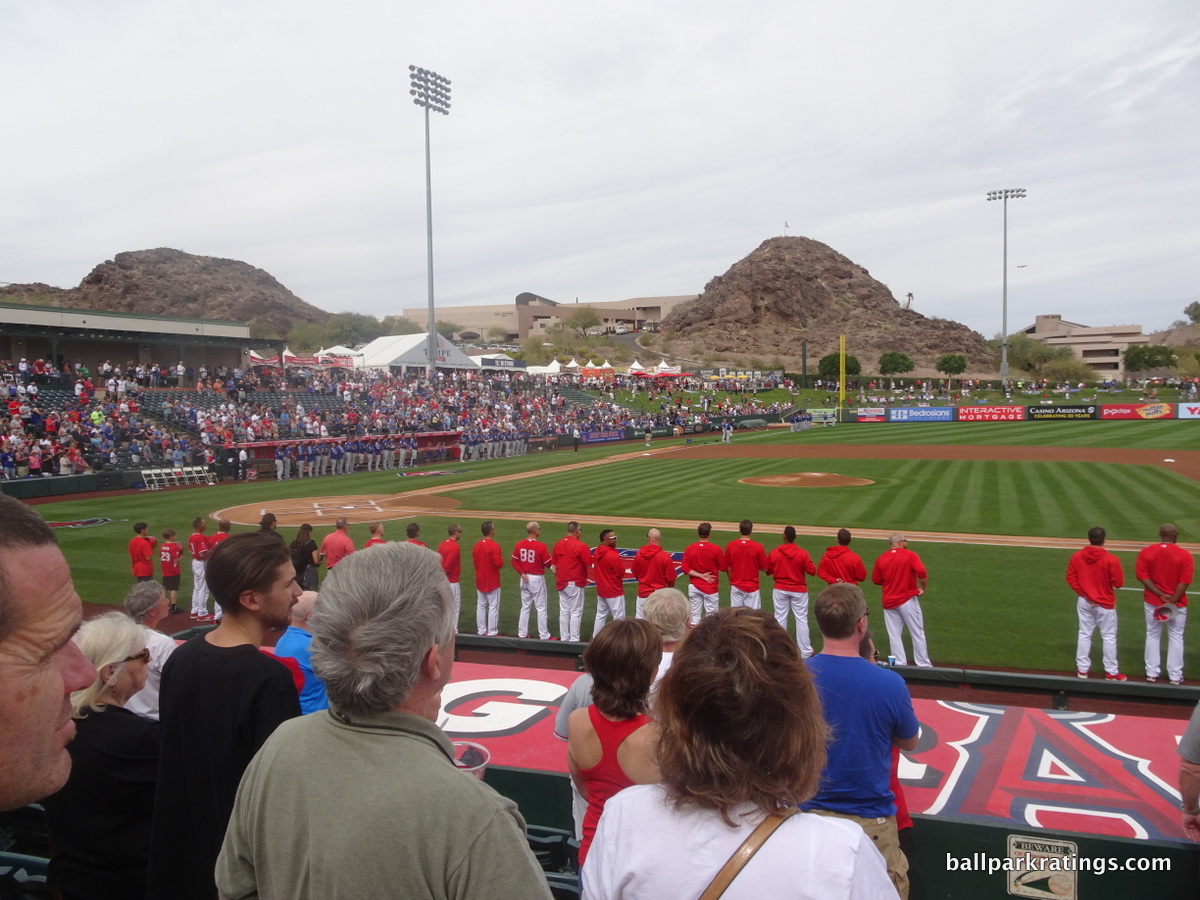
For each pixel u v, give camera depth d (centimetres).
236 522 2384
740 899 178
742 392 9194
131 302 17875
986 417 6744
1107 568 1036
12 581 155
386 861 184
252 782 207
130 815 332
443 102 5244
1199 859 373
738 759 190
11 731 158
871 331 17312
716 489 2966
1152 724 696
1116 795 574
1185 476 2983
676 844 190
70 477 3023
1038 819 541
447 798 190
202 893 291
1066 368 12419
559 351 12988
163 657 511
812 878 179
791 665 208
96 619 354
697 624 232
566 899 371
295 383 5131
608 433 5691
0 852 431
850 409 7444
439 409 5156
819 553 1823
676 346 16425
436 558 238
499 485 3259
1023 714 721
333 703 212
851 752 361
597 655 338
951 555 1755
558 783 497
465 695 792
